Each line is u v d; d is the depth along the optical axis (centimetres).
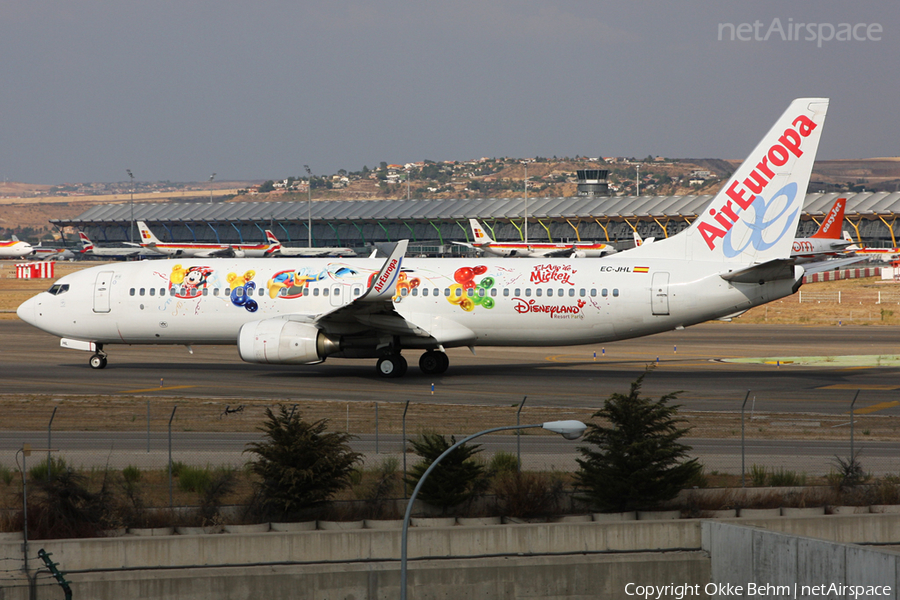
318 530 8456
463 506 9044
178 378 17688
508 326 17075
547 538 8400
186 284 18125
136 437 12025
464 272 17288
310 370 18962
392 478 9356
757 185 16250
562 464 10356
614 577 8362
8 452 11056
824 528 8606
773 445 11494
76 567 7831
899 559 7094
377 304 16125
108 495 8656
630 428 9181
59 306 18525
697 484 9419
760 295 16250
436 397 15150
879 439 11869
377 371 17525
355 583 8069
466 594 8200
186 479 9475
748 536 8156
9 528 8206
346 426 12625
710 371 18775
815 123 15950
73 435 12144
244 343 16700
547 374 18150
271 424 9025
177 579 7831
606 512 9038
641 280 16550
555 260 17300
